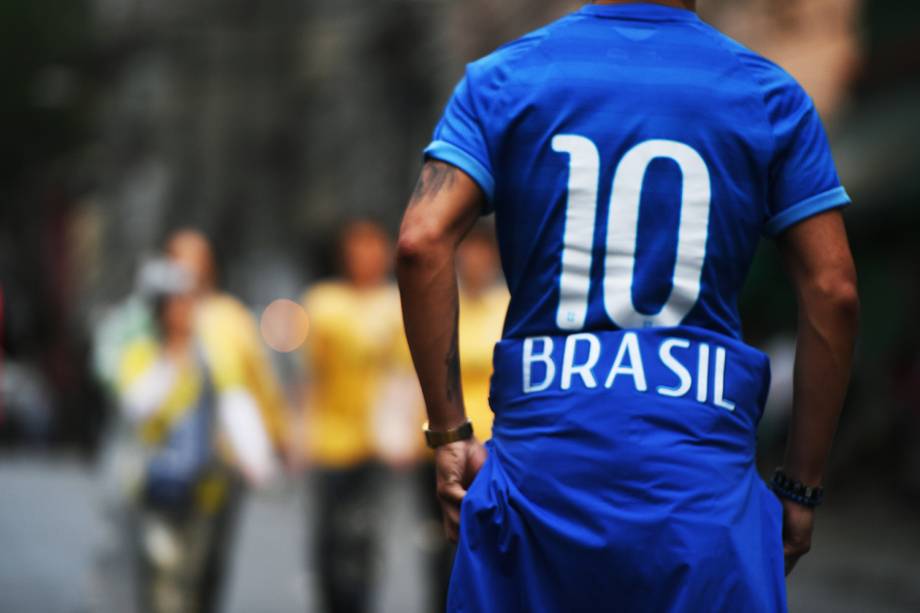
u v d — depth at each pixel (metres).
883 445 57.84
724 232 9.84
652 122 9.79
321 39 136.75
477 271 24.44
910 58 61.03
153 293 22.62
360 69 126.25
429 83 106.88
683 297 9.76
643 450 9.45
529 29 85.44
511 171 9.92
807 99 10.18
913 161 57.72
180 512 22.59
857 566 42.69
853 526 52.12
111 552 22.98
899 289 62.75
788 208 10.02
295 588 34.69
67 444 96.62
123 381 22.62
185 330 22.75
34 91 153.25
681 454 9.47
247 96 151.88
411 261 9.90
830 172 10.08
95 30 155.25
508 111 9.93
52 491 46.78
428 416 10.19
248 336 23.39
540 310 9.88
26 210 161.25
